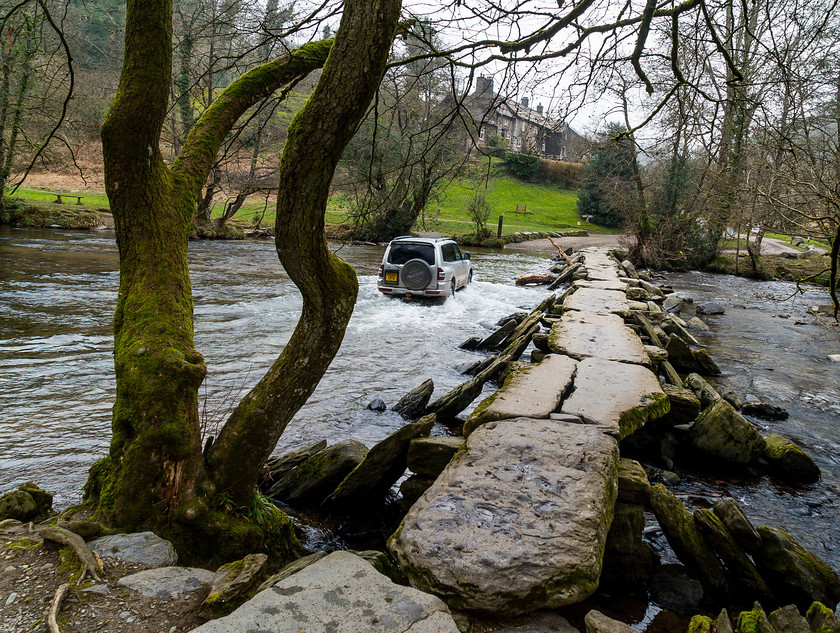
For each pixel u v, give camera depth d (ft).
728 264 89.92
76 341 31.63
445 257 51.06
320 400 25.00
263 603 8.91
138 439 11.48
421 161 21.36
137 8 11.30
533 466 13.71
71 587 9.37
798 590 12.44
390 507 16.67
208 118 14.60
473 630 9.25
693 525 13.62
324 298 12.28
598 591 12.83
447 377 29.76
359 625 8.43
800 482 19.48
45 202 98.53
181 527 11.63
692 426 21.27
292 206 10.96
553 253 110.73
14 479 16.40
